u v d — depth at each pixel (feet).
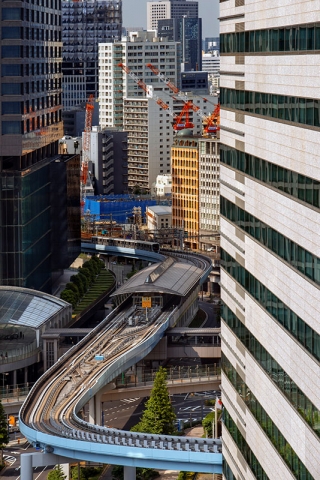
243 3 585.22
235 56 608.60
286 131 515.50
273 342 549.95
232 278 641.81
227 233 652.07
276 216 537.65
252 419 597.52
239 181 612.70
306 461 499.51
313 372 485.97
